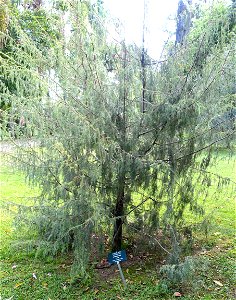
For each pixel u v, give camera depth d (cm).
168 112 295
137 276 336
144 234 354
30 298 303
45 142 314
